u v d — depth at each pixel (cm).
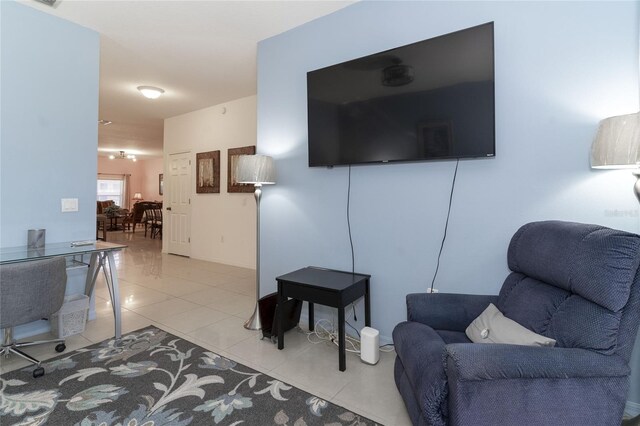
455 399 119
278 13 271
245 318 304
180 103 538
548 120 191
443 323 184
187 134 602
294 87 294
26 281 193
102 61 369
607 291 123
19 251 238
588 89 180
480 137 202
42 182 267
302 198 291
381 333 252
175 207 632
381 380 203
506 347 123
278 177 305
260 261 321
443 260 226
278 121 305
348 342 254
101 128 720
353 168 262
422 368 139
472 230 215
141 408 173
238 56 355
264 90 315
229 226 547
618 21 173
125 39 316
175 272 487
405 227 239
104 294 372
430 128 217
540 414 118
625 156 141
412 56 222
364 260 258
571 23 184
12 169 252
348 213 266
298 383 199
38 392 186
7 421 162
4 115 247
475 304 187
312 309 278
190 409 173
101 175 1209
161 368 214
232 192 536
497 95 204
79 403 177
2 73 245
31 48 259
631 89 170
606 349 122
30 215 261
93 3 256
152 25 291
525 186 198
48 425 160
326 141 262
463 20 215
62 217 279
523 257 172
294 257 298
